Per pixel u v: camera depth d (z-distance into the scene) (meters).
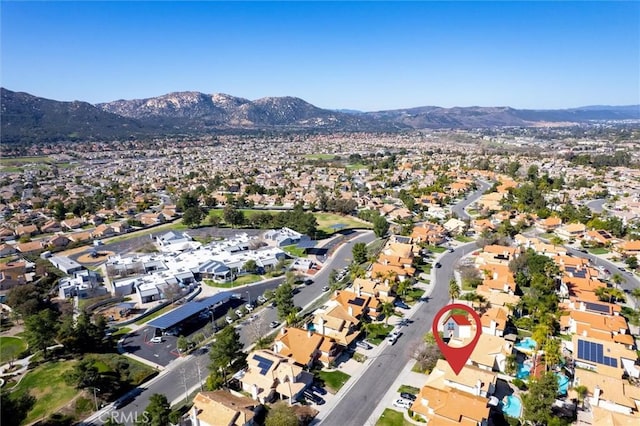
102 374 89.31
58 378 87.94
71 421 77.00
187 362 97.25
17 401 73.25
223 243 186.25
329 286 140.00
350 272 145.50
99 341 103.94
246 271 155.25
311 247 181.00
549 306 109.75
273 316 119.31
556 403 78.12
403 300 124.69
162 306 128.88
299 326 108.06
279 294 118.62
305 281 146.62
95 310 127.06
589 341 92.31
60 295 136.75
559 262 142.88
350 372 89.56
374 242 187.38
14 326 117.62
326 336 96.75
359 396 81.44
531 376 82.69
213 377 83.69
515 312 113.81
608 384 77.38
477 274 137.12
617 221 184.62
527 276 134.75
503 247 155.00
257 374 84.19
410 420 74.44
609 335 96.62
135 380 88.75
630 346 95.12
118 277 152.38
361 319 109.75
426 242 179.12
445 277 142.38
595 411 71.12
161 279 144.75
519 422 72.00
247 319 118.12
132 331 113.44
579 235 180.12
